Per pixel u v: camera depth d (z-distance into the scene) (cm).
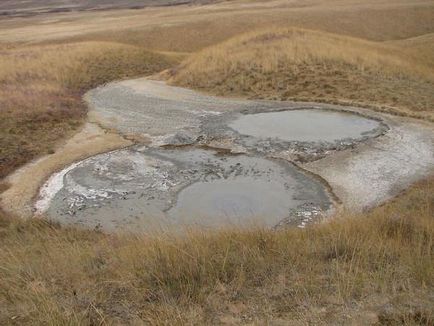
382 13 4994
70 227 1179
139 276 575
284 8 5725
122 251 688
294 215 1241
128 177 1559
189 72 2891
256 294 525
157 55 3709
